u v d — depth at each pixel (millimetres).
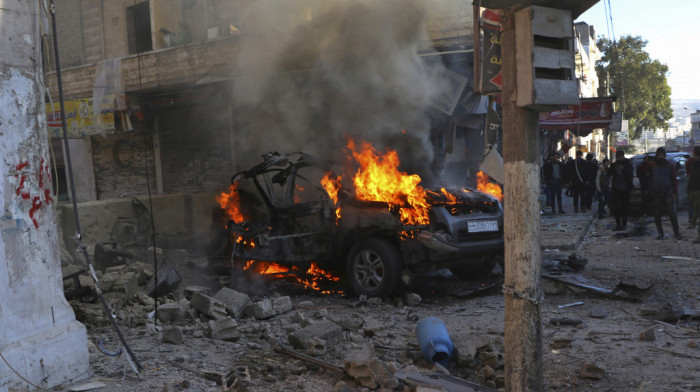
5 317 3211
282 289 6793
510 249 2828
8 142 3301
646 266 7445
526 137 2736
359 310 5578
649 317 5082
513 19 2717
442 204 5969
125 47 14445
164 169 14047
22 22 3412
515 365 2828
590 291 5883
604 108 14516
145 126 13898
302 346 4215
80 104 13828
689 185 9875
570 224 11898
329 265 6520
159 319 5195
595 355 4062
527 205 2758
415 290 6395
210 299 5219
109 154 15055
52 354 3416
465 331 4707
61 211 8273
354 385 3508
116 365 3924
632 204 13789
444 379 3432
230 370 3688
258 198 7121
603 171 14023
